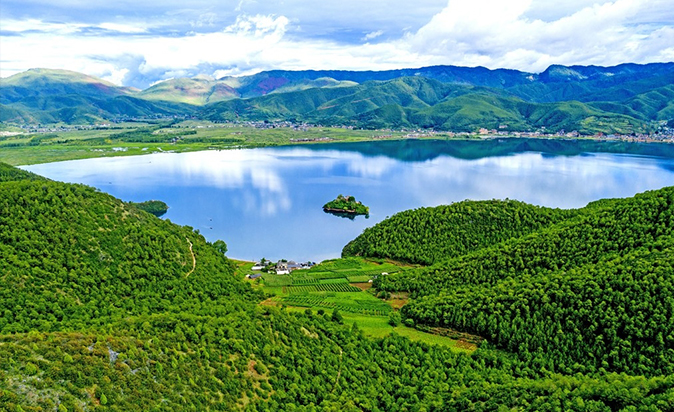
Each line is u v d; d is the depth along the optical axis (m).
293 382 102.31
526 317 127.19
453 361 117.81
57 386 75.88
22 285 122.56
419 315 143.62
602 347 113.19
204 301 142.38
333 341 122.25
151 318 108.25
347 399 100.31
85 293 130.50
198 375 93.38
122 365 85.88
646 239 144.75
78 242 144.38
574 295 124.62
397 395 104.81
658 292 116.25
